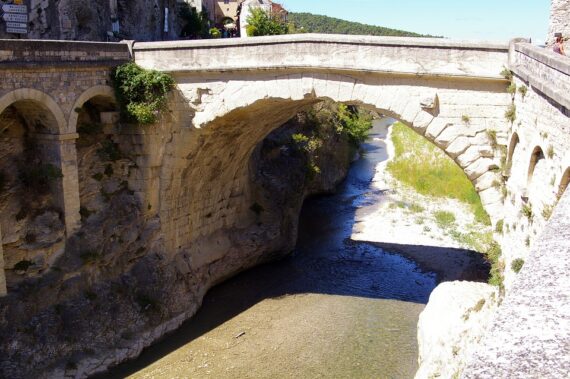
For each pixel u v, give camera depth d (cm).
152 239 2364
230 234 2866
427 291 2658
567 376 292
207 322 2377
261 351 2134
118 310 2114
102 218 2180
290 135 3581
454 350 1703
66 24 2873
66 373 1867
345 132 4894
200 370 2005
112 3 3309
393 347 2150
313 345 2170
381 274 2867
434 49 1850
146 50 2262
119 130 2284
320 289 2702
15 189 1936
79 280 2048
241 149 2720
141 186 2327
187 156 2375
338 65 1966
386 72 1908
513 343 322
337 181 4488
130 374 1972
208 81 2212
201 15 5222
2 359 1770
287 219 3130
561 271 388
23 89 1853
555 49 1855
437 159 4969
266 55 2069
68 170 2041
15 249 1903
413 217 3747
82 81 2084
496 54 1803
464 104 1870
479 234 3372
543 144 1402
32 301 1895
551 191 1327
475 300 1920
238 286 2756
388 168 5097
